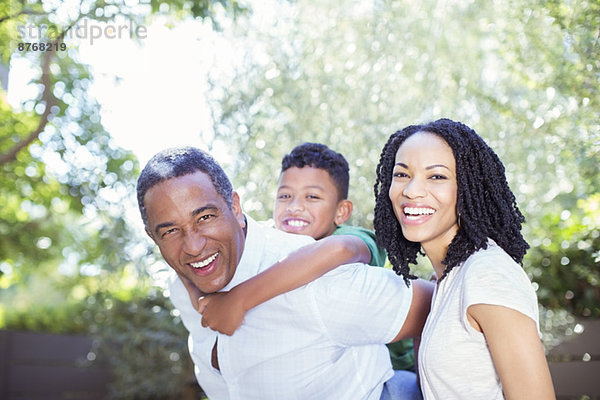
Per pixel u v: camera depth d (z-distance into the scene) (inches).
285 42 171.9
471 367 58.3
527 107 149.4
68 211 281.3
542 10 123.7
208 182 70.9
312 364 73.2
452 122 65.4
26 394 234.5
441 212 63.2
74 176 219.1
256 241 80.4
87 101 217.2
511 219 62.9
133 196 198.2
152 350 219.0
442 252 65.6
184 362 220.1
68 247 286.5
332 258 74.0
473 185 62.3
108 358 238.4
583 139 121.3
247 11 165.0
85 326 245.6
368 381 75.7
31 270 316.2
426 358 60.9
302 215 108.0
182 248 70.9
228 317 73.3
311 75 169.2
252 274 79.1
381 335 74.0
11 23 162.7
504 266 58.4
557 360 152.7
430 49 164.1
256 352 74.3
